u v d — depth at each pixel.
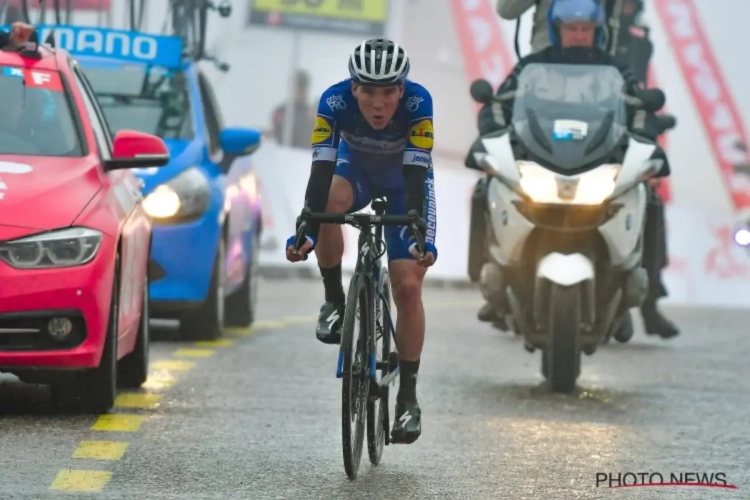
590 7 29.48
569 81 28.94
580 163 27.25
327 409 25.09
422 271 20.25
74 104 25.41
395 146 20.03
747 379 32.50
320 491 18.28
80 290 21.84
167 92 36.19
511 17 32.44
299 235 18.92
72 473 18.77
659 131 29.09
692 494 18.77
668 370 34.00
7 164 23.47
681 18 75.25
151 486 18.17
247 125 74.31
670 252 72.44
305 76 74.62
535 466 20.42
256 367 30.67
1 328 21.59
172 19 40.22
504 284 28.19
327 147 19.62
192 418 23.55
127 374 26.52
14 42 26.14
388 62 18.92
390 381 20.31
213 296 34.72
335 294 20.36
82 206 22.70
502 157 27.67
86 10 57.81
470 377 31.03
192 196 33.56
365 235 19.66
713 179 74.62
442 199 73.31
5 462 19.34
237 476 19.03
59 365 21.92
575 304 26.80
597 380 31.31
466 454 21.31
